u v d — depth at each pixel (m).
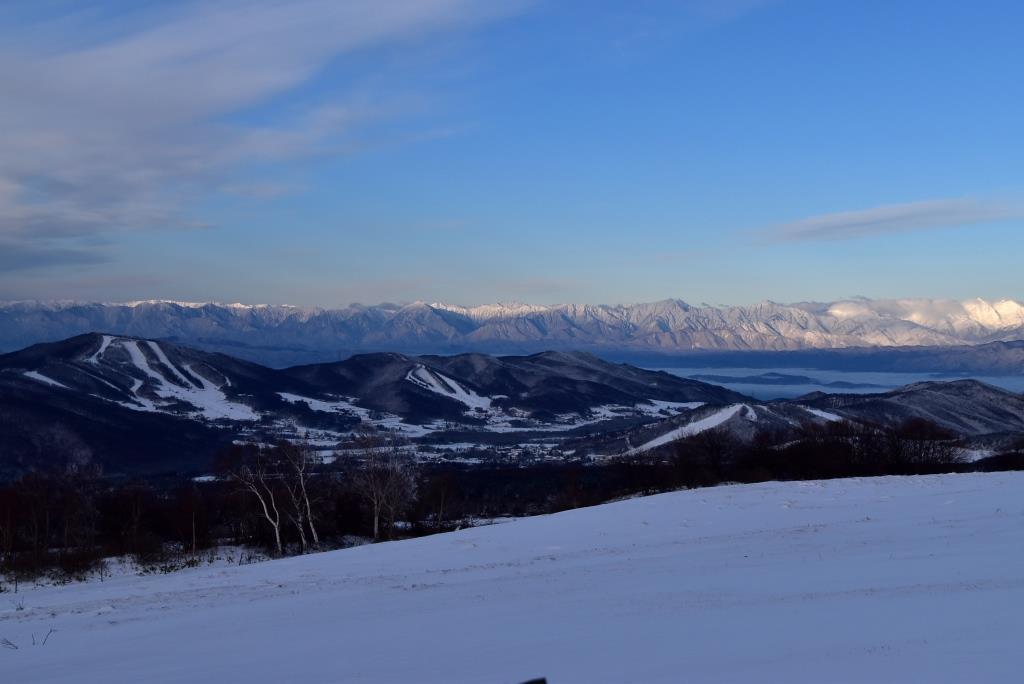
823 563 19.38
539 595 18.11
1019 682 8.94
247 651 14.55
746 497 35.16
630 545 26.36
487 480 91.00
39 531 54.62
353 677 11.82
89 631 18.55
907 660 10.22
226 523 62.75
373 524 57.12
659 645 12.28
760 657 11.04
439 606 17.81
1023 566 16.84
